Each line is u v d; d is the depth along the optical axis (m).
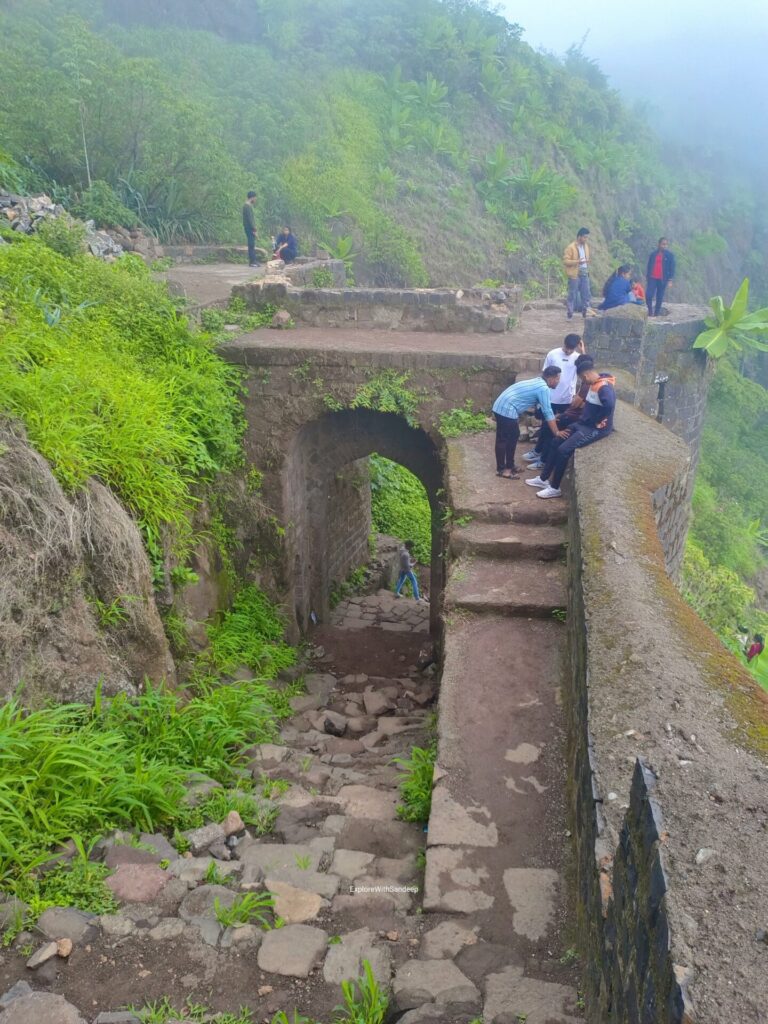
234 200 20.55
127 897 3.76
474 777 4.68
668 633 3.89
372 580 14.44
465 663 5.77
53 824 4.05
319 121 28.64
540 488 7.76
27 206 11.48
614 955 2.55
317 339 10.23
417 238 28.94
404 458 10.89
